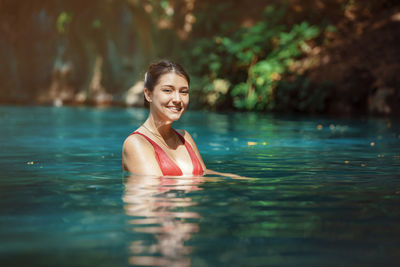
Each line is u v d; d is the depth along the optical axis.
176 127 9.01
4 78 23.98
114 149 5.30
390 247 1.69
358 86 14.44
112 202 2.43
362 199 2.55
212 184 2.98
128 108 18.11
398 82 13.73
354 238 1.80
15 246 1.69
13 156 4.61
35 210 2.25
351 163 4.15
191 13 20.25
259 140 6.45
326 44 16.66
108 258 1.56
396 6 16.83
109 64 21.59
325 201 2.50
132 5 20.58
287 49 16.77
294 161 4.27
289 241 1.76
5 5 24.45
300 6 18.30
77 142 6.11
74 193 2.68
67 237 1.79
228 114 14.29
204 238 1.79
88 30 22.53
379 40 15.62
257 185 2.97
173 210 2.26
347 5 17.66
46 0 24.03
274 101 16.12
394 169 3.77
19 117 12.20
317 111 14.67
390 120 11.02
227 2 19.89
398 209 2.31
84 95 21.97
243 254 1.61
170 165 3.33
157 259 1.55
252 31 17.58
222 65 17.72
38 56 23.86
